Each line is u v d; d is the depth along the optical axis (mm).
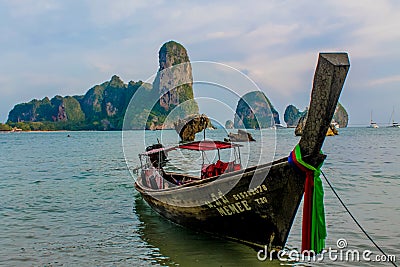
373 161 25156
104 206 12867
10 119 186000
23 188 16719
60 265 7637
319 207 6781
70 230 10000
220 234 8859
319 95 6102
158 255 8062
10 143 62875
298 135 65375
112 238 9258
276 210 7359
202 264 7539
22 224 10617
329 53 5988
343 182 16297
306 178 6738
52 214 11766
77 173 21828
